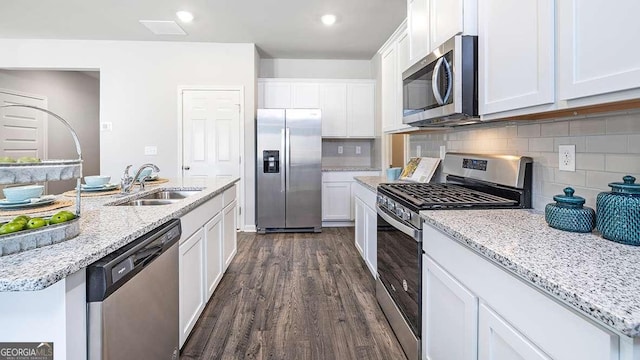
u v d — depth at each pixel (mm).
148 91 4629
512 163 1718
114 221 1430
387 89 3293
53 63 4508
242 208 4766
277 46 4750
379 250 2412
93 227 1321
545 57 1161
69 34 4312
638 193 1049
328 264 3381
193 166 4703
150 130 4652
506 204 1650
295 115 4625
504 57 1399
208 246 2391
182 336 1838
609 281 750
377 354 1899
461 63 1634
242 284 2871
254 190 4777
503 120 1714
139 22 3908
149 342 1332
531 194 1661
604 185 1272
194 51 4637
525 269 836
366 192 3025
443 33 1824
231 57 4660
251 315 2344
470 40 1634
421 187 2291
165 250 1493
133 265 1180
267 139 4605
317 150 4656
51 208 1470
